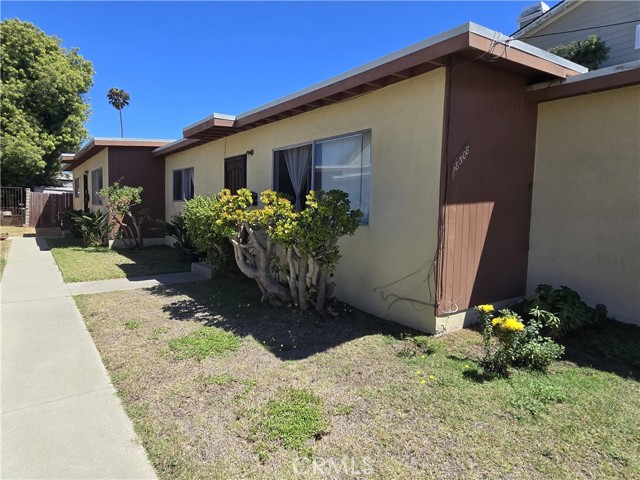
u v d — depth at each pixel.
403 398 2.96
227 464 2.25
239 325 4.63
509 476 2.14
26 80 20.72
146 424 2.65
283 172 6.89
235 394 3.03
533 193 5.28
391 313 4.80
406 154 4.52
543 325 4.22
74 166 17.89
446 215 4.19
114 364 3.59
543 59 4.38
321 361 3.62
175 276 7.52
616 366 3.59
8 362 3.64
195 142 9.68
